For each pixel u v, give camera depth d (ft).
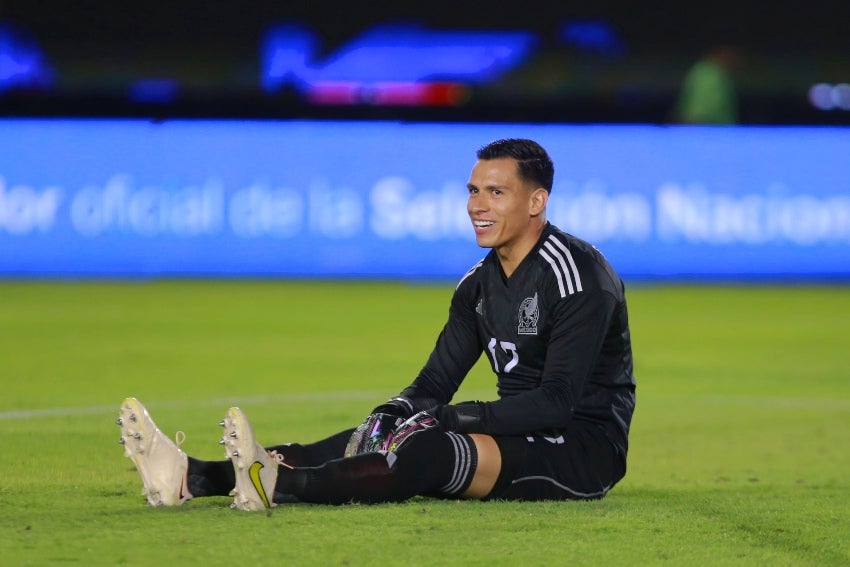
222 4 281.33
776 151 234.58
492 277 57.77
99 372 121.70
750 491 65.31
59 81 275.59
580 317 55.01
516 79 285.64
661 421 97.25
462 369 59.82
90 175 228.63
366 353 141.79
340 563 43.75
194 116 274.16
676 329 174.09
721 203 233.96
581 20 287.48
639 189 230.07
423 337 158.51
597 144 228.02
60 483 62.34
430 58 285.64
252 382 116.47
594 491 56.39
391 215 232.32
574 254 56.08
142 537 47.21
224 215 230.27
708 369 133.90
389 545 46.55
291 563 43.62
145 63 281.33
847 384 122.52
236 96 277.64
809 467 75.41
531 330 56.24
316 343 151.02
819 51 289.94
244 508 51.37
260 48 284.61
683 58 289.33
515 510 53.42
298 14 284.20
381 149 230.68
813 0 287.48
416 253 232.94
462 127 230.89
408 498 54.08
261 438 82.99
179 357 135.54
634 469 74.02
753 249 236.02
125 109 273.95
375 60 285.02
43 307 187.62
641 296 217.97
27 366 125.29
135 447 51.65
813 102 287.89
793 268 237.45
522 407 53.93
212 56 282.97
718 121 261.24
